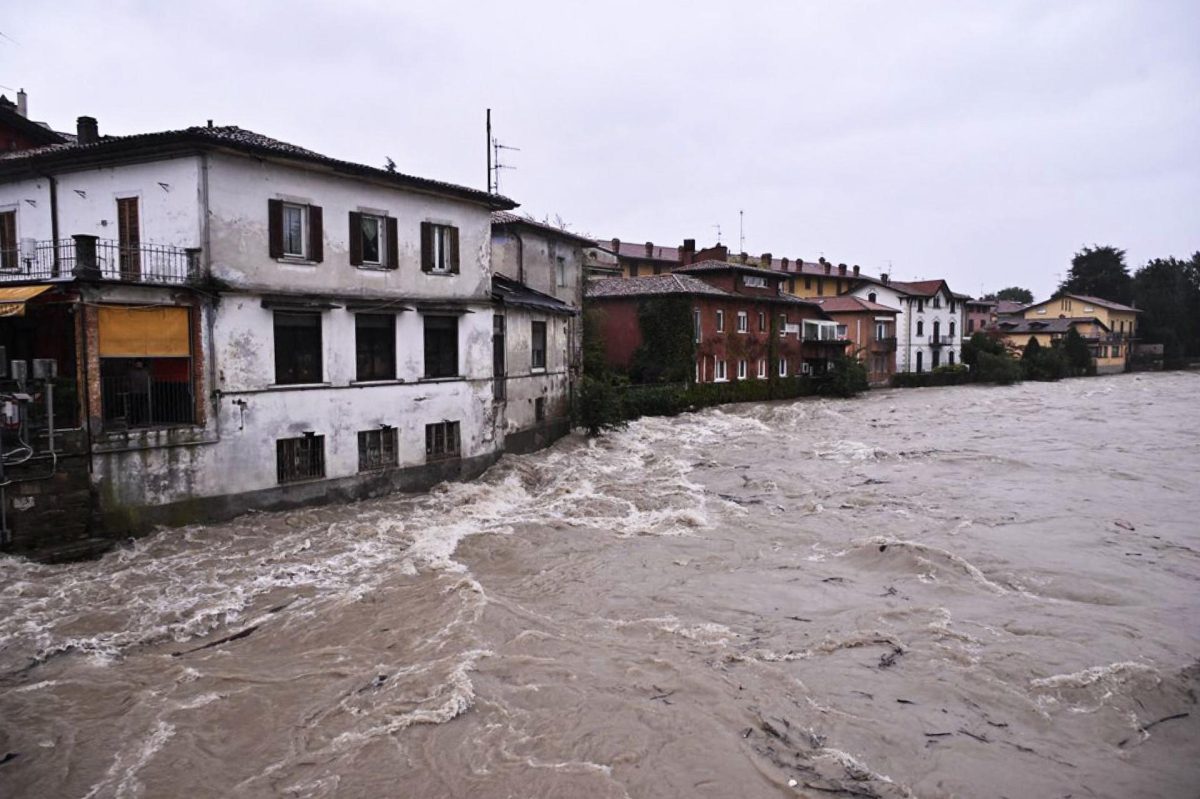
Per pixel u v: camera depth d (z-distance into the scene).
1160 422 38.75
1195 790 8.47
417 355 21.88
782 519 19.62
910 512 20.16
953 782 8.54
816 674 10.91
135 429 15.98
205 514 17.09
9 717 9.74
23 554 14.30
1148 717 9.96
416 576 14.79
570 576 15.12
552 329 30.66
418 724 9.55
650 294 45.97
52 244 18.17
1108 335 90.56
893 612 13.20
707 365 48.22
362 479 20.38
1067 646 11.88
